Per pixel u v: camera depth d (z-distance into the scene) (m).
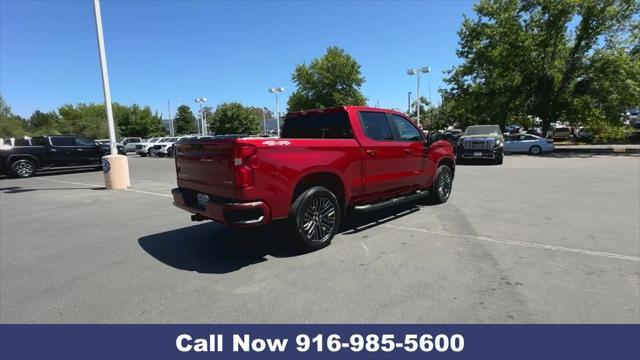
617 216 6.38
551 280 3.75
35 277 4.23
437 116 56.28
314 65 48.56
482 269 4.08
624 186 9.79
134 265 4.54
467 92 31.25
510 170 14.40
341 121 5.55
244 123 62.94
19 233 6.21
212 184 4.57
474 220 6.27
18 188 12.07
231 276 4.09
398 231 5.68
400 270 4.11
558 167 15.45
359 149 5.38
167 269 4.37
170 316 3.27
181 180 5.35
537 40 27.62
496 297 3.42
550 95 27.94
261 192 4.25
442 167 7.65
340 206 5.31
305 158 4.64
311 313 3.25
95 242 5.59
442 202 7.77
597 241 4.98
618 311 3.13
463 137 18.11
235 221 4.18
